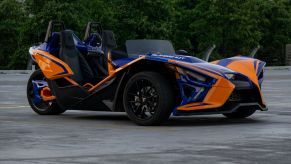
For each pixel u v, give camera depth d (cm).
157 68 807
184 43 4650
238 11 4481
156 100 770
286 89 1767
